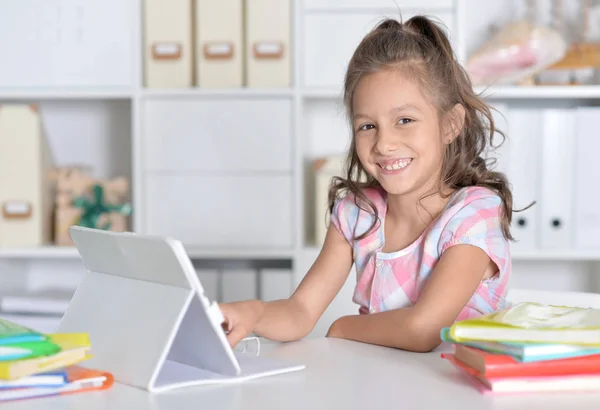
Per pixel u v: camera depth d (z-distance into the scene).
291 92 2.23
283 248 2.27
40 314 2.32
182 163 2.28
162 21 2.27
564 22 2.36
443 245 1.16
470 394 0.74
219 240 2.29
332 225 1.35
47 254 2.28
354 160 1.34
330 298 1.30
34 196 2.30
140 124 2.27
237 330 0.97
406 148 1.15
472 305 1.18
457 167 1.25
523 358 0.74
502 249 1.18
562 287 2.57
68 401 0.71
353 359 0.91
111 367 0.79
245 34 2.31
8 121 2.29
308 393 0.74
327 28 2.23
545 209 2.24
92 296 0.88
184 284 0.76
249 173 2.28
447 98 1.20
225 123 2.27
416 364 0.88
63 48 2.27
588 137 2.23
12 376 0.69
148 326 0.78
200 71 2.27
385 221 1.30
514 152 2.24
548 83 2.36
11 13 2.27
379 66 1.16
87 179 2.36
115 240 0.81
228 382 0.78
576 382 0.74
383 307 1.24
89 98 2.38
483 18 2.47
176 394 0.74
